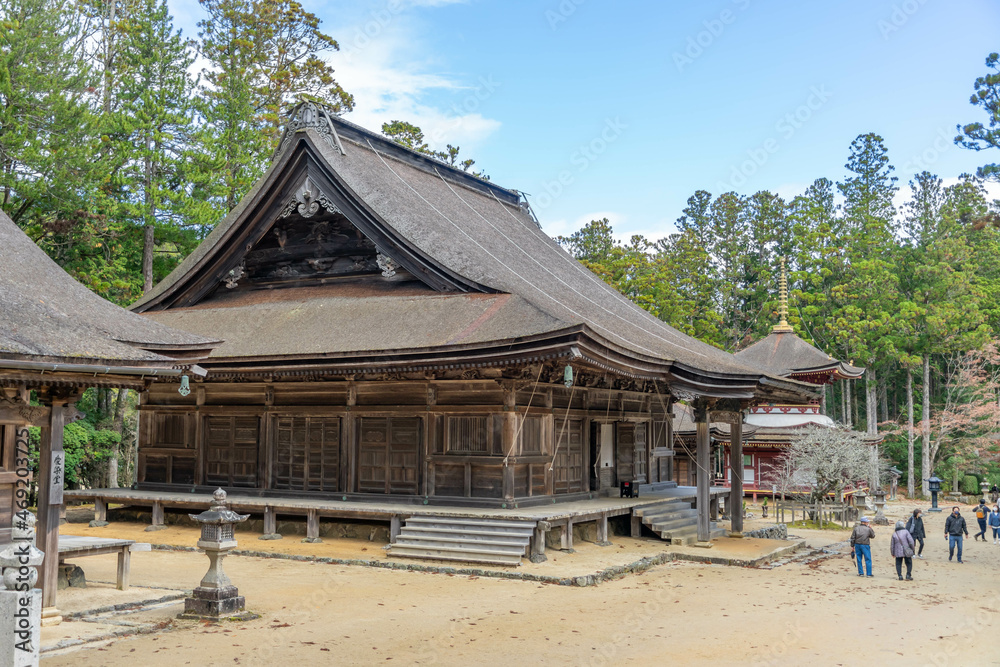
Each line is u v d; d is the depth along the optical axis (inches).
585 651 608.7
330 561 1008.9
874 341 2952.8
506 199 1955.0
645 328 1523.1
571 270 1749.5
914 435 3041.3
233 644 599.2
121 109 1943.9
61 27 1706.4
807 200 3695.9
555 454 1232.8
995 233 3836.1
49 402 660.7
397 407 1186.0
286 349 1192.2
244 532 1216.8
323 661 563.5
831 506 1827.0
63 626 634.2
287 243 1430.9
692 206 4379.9
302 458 1255.5
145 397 1396.4
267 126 2363.4
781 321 2512.3
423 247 1288.1
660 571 1012.5
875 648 643.5
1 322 612.7
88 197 1712.6
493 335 1076.5
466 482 1131.9
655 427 1571.1
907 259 3314.5
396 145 1611.7
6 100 1568.7
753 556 1119.0
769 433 2278.5
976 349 2947.8
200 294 1471.5
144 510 1330.0
